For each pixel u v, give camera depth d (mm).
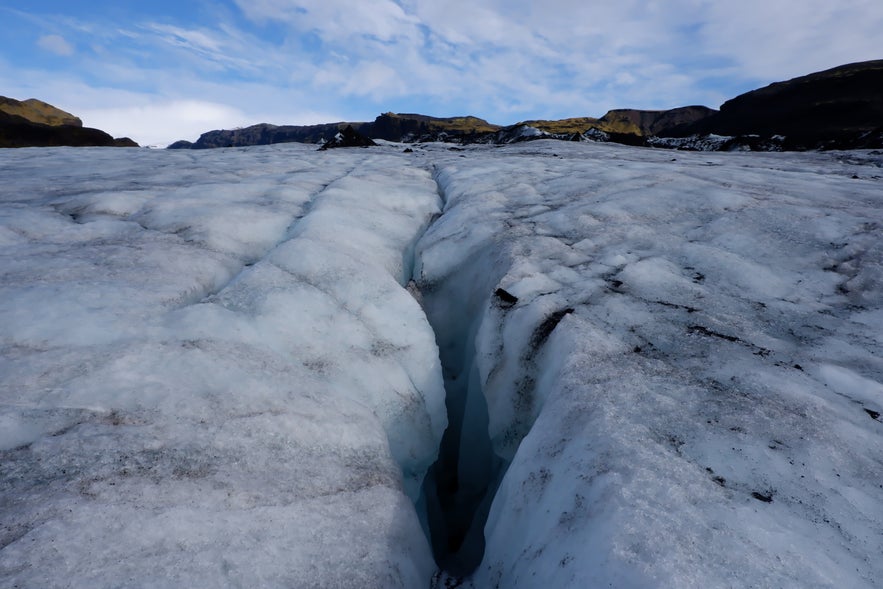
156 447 2016
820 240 3762
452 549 3406
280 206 5500
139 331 2744
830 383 2250
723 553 1393
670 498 1613
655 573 1348
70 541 1548
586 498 1764
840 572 1333
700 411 2086
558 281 3658
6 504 1651
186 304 3289
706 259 3709
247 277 3613
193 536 1675
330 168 8898
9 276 3205
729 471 1732
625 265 3770
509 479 2307
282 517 1879
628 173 6633
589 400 2275
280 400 2502
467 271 4777
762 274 3410
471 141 23125
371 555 1887
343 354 3191
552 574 1642
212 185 6148
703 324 2889
